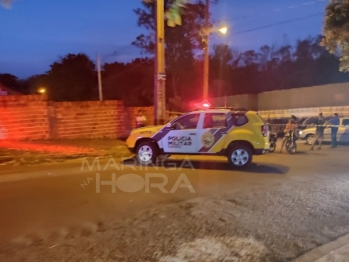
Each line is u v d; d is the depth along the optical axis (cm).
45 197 770
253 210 683
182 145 1148
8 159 1217
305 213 669
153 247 512
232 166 1123
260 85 4644
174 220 623
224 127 1123
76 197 771
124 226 594
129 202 735
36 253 490
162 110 1495
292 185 887
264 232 574
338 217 650
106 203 727
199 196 782
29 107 1736
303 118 2412
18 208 693
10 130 1686
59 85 4534
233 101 3628
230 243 529
